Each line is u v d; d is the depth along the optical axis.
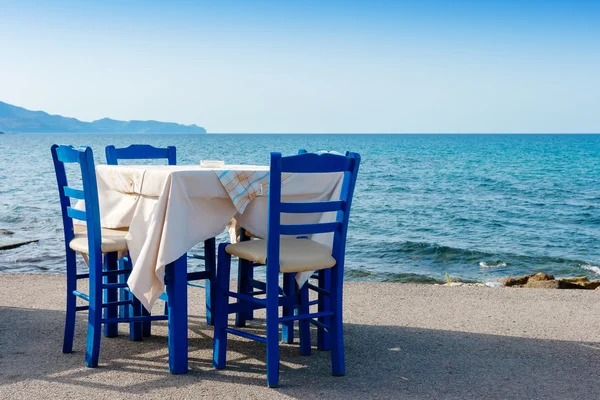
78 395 3.18
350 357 3.93
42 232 13.57
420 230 16.11
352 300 5.59
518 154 67.44
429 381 3.48
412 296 5.77
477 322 4.86
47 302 5.36
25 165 40.88
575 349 4.15
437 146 99.25
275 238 3.28
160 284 3.49
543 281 8.76
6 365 3.66
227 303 3.66
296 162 3.26
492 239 14.88
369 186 29.92
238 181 3.59
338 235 3.56
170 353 3.56
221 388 3.31
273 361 3.33
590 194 26.70
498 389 3.37
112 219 3.96
